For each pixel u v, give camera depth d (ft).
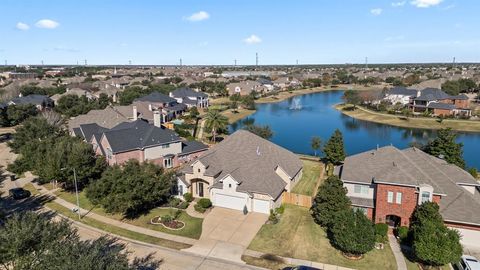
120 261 65.41
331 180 121.80
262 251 106.32
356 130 334.24
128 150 175.94
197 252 105.70
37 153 158.40
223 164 150.20
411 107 417.28
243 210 134.31
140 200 123.85
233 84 585.22
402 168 126.41
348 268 97.60
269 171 144.15
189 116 350.64
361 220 101.86
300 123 367.25
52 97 399.65
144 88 494.59
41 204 144.25
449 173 135.85
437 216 105.91
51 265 61.62
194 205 139.03
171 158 192.44
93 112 254.47
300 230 119.34
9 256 66.08
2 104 328.29
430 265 98.53
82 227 122.31
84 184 158.61
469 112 377.50
